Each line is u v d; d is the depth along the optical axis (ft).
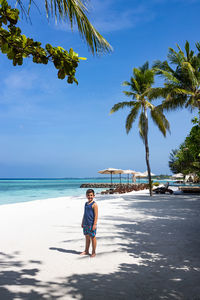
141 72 71.10
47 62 7.75
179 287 11.00
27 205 44.60
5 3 6.58
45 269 13.34
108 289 10.85
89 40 9.68
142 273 12.68
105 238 20.10
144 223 26.61
